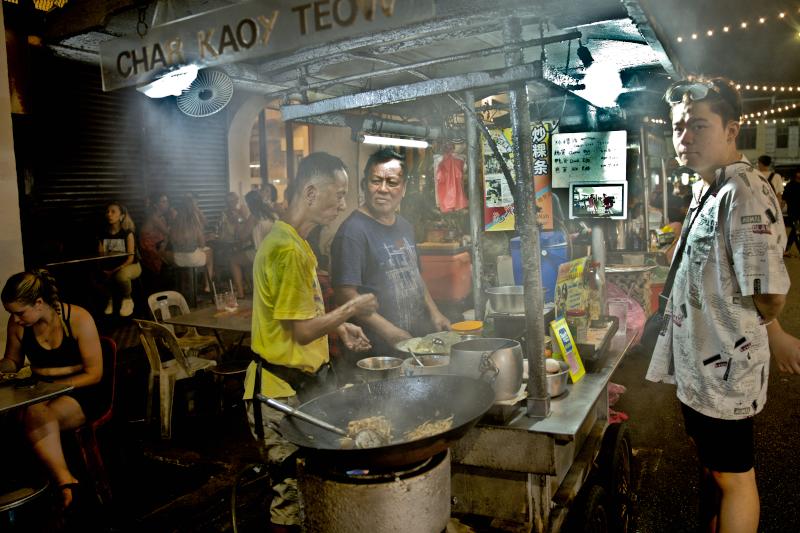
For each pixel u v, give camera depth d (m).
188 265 9.98
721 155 2.61
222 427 5.46
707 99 2.57
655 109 5.25
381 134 4.16
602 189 5.04
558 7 2.52
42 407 3.88
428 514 2.02
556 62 4.17
